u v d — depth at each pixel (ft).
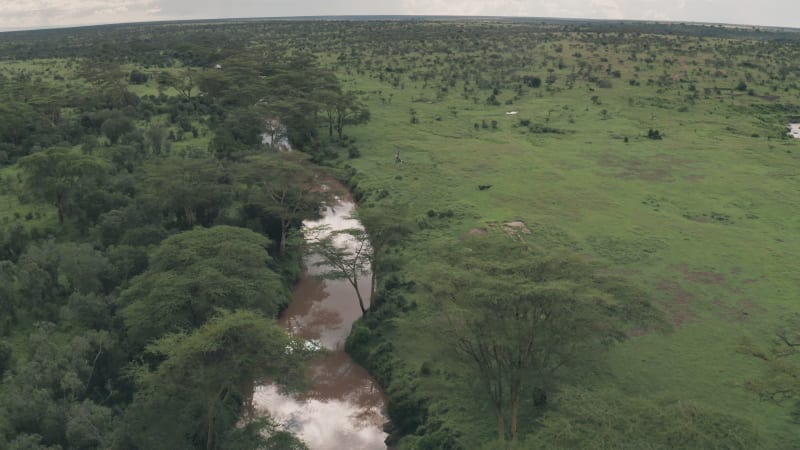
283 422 137.80
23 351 140.15
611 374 135.85
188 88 419.54
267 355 109.70
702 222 227.40
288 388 118.52
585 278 120.98
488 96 460.14
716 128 369.71
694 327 154.81
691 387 131.44
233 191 231.50
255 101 369.09
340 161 309.22
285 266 202.08
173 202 202.18
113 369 134.51
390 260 188.03
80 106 369.09
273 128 356.18
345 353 162.30
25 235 190.90
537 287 104.53
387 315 168.35
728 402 126.31
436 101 444.96
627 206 242.37
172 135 319.88
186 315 136.26
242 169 224.94
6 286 147.74
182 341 111.45
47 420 111.14
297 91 368.07
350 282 189.57
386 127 373.81
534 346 114.32
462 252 133.80
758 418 121.19
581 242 206.28
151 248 170.81
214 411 115.44
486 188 263.49
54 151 216.33
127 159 264.93
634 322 127.65
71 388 120.16
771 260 192.75
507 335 107.34
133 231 181.68
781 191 260.42
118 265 164.96
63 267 157.89
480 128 371.15
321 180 266.16
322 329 175.42
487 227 218.38
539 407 127.34
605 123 379.35
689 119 390.83
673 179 276.21
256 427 113.91
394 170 290.35
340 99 340.80
